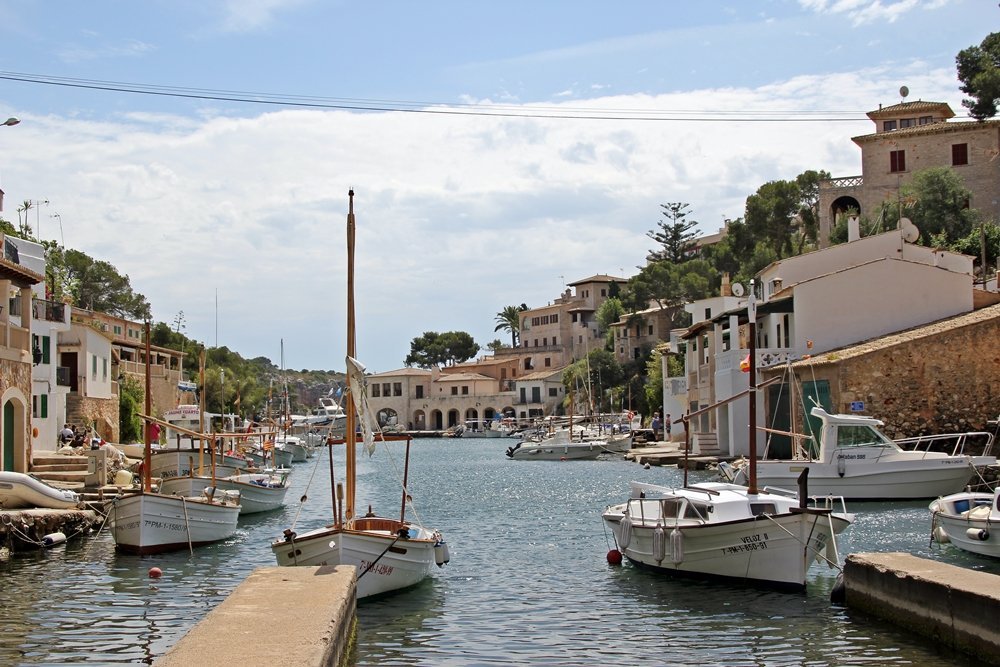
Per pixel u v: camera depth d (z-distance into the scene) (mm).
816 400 44719
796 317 49969
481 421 158000
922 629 17812
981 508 26531
